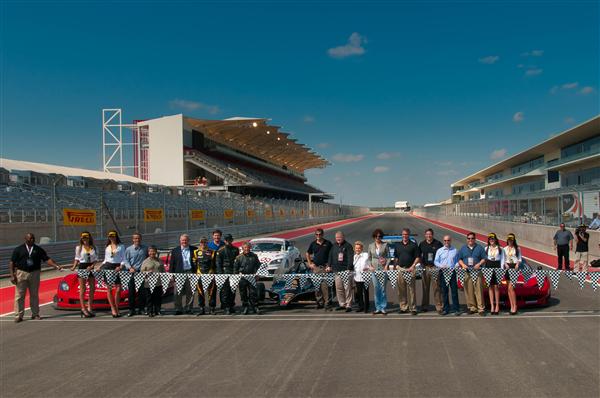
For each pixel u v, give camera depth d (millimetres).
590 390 4645
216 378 5156
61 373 5414
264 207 46781
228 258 8984
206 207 35031
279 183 89500
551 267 15312
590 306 9008
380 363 5582
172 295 11164
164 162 59500
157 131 59781
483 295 8336
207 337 7039
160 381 5094
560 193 21375
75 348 6496
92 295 8750
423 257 8641
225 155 74812
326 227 53000
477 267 8273
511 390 4660
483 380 4953
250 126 67938
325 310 9070
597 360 5605
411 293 8469
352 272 8797
